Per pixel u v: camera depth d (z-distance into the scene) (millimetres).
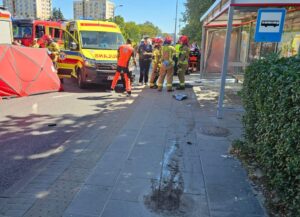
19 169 4531
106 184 3938
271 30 5840
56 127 6590
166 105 8703
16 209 3395
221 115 7164
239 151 4879
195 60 18750
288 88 2977
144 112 7836
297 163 2793
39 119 7223
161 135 5926
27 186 3916
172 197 3629
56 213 3305
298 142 2805
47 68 10719
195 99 9602
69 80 14219
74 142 5605
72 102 9156
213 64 14625
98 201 3533
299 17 7438
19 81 9805
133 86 12383
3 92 9469
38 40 15711
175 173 4262
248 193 3725
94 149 5227
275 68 3516
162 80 11102
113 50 11758
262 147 3887
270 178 3570
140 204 3471
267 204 3463
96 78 11039
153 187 3865
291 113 2889
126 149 5180
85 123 6887
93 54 11234
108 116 7484
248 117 4594
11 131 6312
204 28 14000
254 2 6223
